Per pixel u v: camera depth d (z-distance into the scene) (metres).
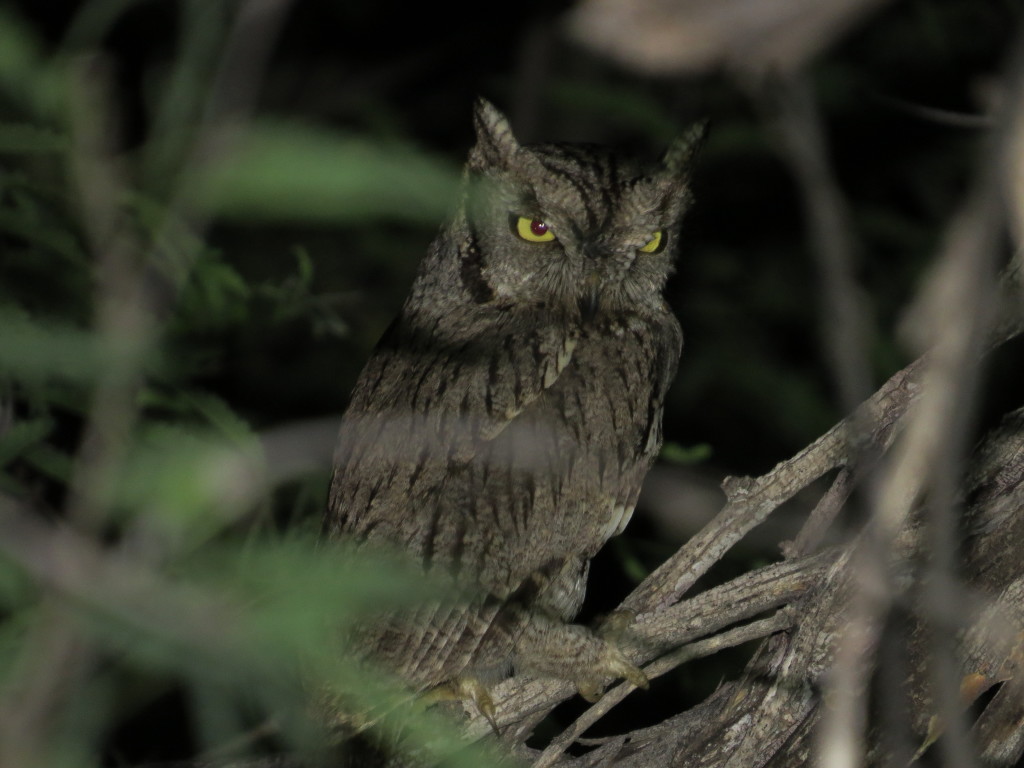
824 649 7.22
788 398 13.34
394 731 7.38
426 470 8.57
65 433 7.89
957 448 4.00
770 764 7.50
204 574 3.88
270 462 5.40
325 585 3.75
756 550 10.34
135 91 9.77
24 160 6.25
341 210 3.18
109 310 4.08
